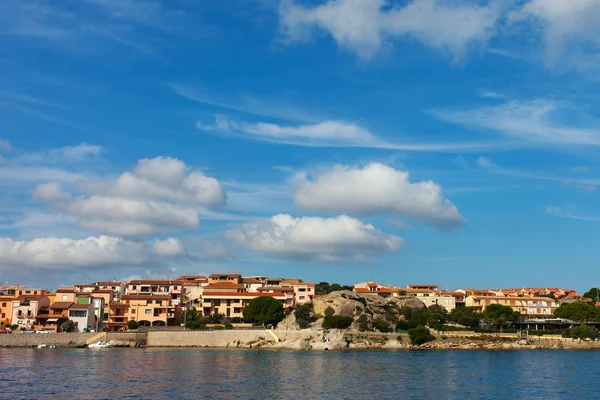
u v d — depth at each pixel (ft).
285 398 328.29
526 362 519.19
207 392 344.69
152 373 422.00
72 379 391.45
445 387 369.71
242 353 591.78
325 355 572.92
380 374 425.69
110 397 328.29
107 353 583.99
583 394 349.41
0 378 394.93
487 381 396.78
